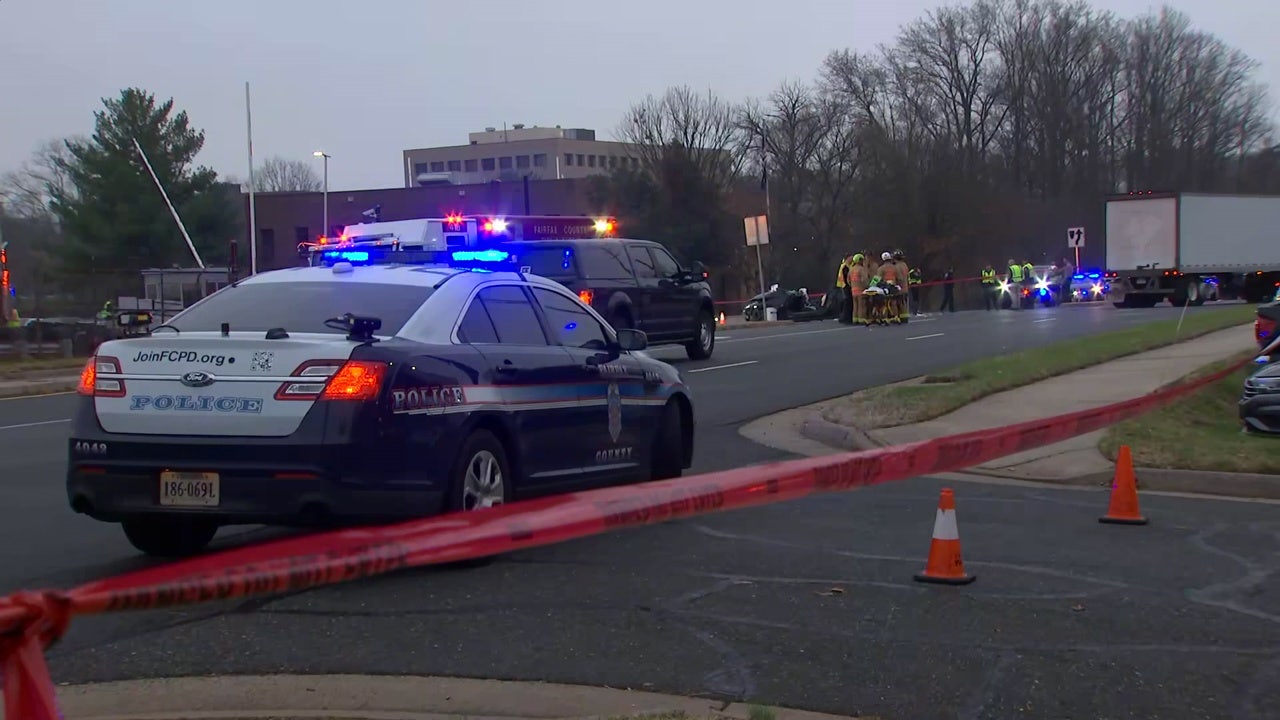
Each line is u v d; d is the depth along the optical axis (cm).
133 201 5759
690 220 5981
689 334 2112
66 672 535
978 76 7244
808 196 7206
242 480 643
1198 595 657
